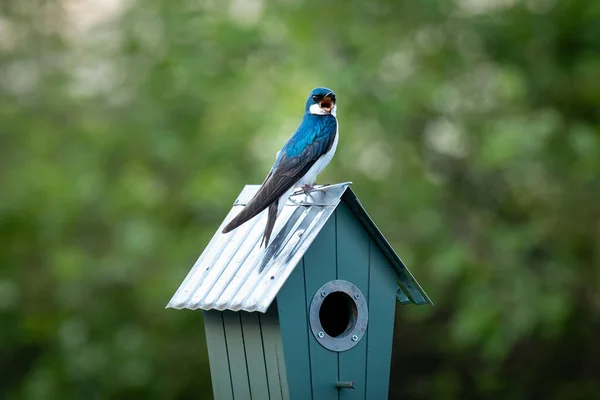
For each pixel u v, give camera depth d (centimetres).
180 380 1545
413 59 1429
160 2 1431
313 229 624
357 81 1360
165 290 1428
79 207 1452
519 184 1457
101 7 1534
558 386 1561
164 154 1395
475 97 1445
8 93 1528
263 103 1396
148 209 1455
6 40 1527
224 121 1396
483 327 1323
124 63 1470
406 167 1423
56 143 1479
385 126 1403
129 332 1516
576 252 1445
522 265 1377
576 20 1388
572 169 1393
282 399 627
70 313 1533
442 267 1317
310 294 630
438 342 1531
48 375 1512
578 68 1388
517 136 1269
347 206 650
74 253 1450
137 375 1495
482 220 1434
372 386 660
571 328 1534
